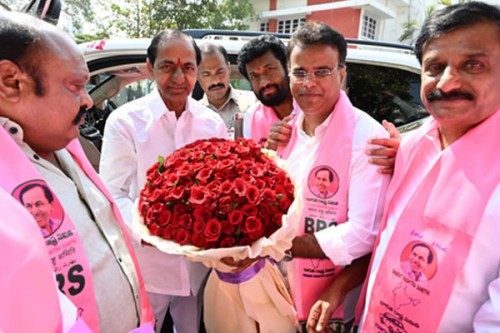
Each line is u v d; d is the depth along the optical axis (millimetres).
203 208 979
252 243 986
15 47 791
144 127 1702
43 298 550
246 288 1228
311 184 1360
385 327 1026
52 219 860
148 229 1088
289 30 15109
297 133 1548
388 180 1264
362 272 1357
